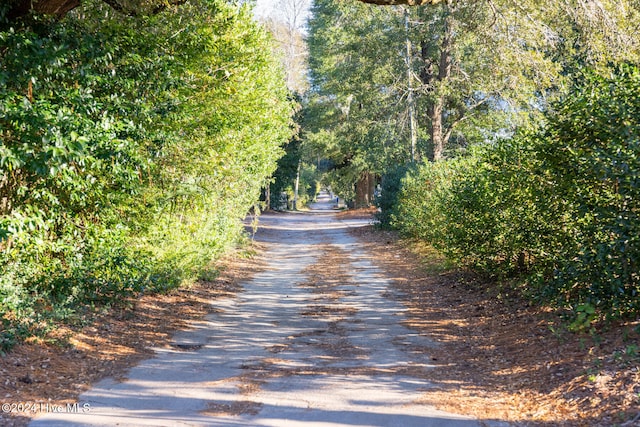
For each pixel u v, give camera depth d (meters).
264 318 11.89
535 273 10.98
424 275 17.36
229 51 13.60
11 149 7.87
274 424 5.73
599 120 8.25
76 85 10.12
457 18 20.14
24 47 8.86
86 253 10.73
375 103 36.53
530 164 11.07
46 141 7.89
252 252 24.47
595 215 8.49
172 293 13.61
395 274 18.30
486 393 6.79
